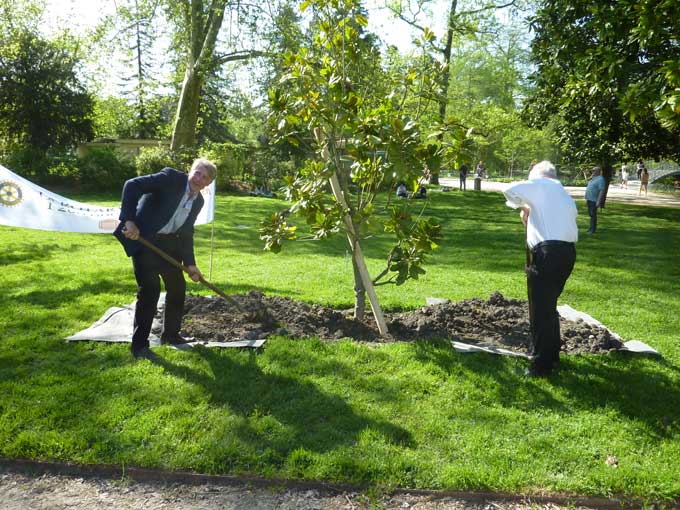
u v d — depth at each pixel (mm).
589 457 3406
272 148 28406
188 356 4570
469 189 31250
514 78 30547
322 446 3404
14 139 30250
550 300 4414
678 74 5895
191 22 21281
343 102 4996
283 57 5148
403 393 4121
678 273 9305
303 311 5691
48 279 7355
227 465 3227
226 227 13664
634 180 49531
